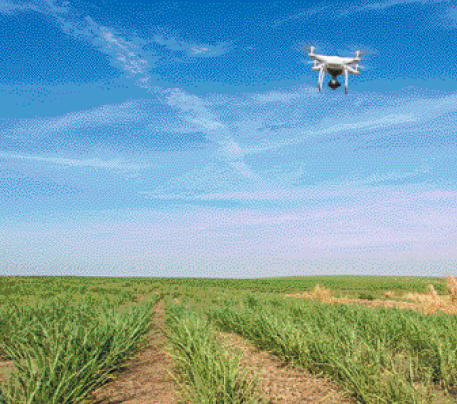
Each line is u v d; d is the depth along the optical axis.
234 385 5.75
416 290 53.44
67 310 14.30
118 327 9.16
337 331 9.10
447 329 9.33
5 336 9.95
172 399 6.56
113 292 40.84
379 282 83.69
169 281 79.12
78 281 68.81
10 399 5.42
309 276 147.88
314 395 6.46
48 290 41.47
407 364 7.77
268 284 70.44
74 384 6.08
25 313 13.98
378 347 6.92
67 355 6.59
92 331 8.20
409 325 9.70
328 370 7.30
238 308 15.26
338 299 28.62
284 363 8.52
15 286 46.53
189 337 7.82
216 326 13.86
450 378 6.92
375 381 5.79
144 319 11.70
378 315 11.95
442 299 23.67
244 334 11.26
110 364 7.56
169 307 17.92
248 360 8.71
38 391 5.56
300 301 21.06
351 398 6.35
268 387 6.75
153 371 8.45
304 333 8.92
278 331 9.14
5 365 8.73
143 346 10.62
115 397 6.68
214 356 6.54
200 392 5.81
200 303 26.17
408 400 5.38
